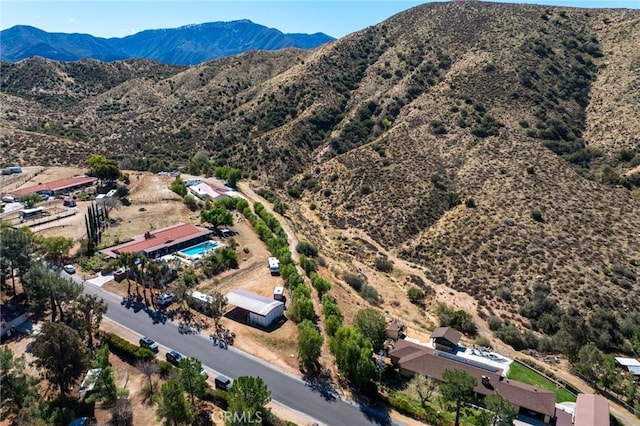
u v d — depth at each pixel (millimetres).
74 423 41875
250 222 104625
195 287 73688
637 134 136875
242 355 57188
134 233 93625
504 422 48219
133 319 63500
